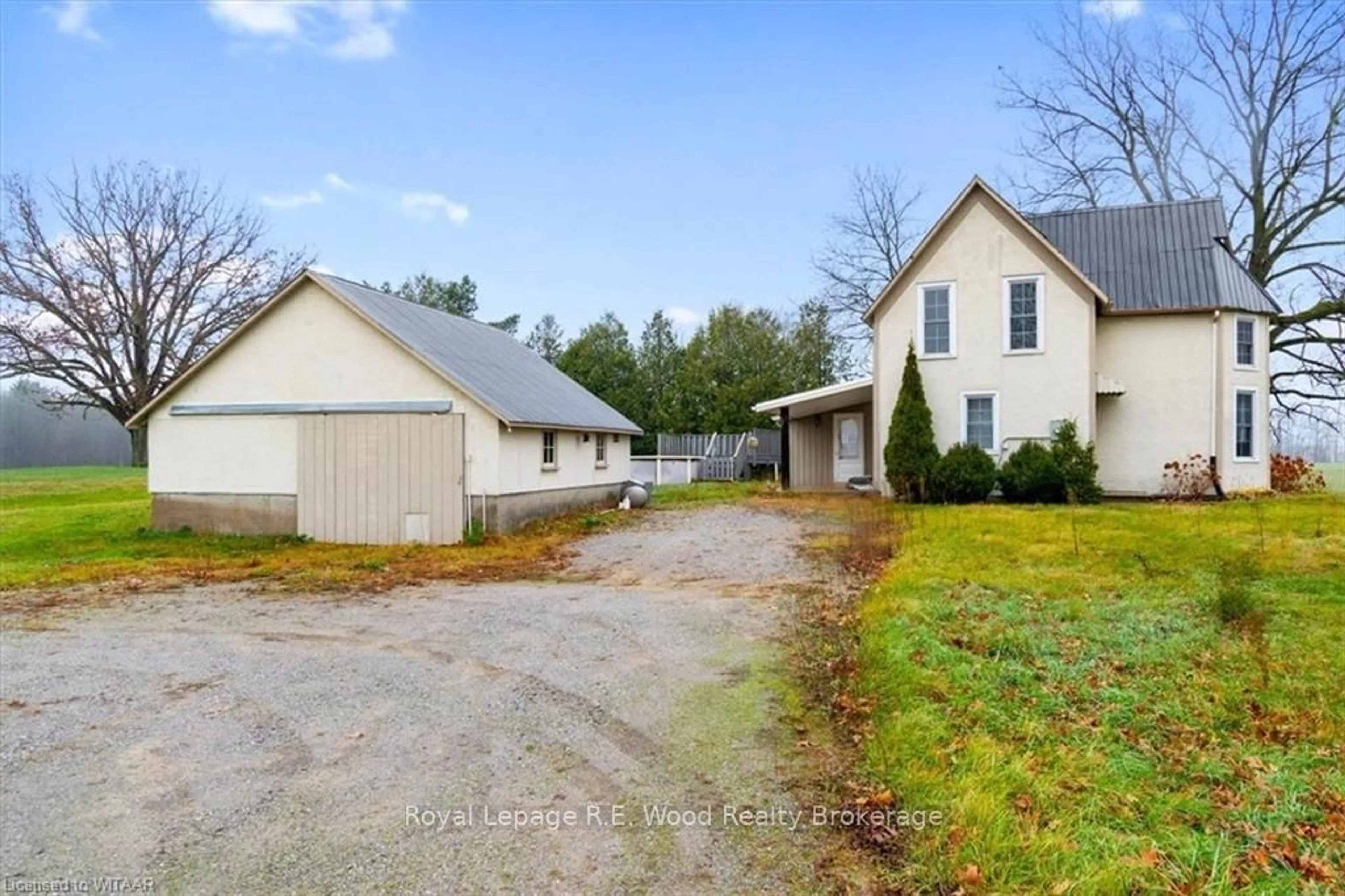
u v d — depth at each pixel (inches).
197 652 276.7
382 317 588.4
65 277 1288.1
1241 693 207.0
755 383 1475.1
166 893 130.0
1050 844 130.0
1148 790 153.9
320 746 188.9
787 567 415.2
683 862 134.9
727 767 171.8
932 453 684.7
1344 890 120.1
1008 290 695.1
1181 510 589.6
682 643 271.0
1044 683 214.5
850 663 241.4
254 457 595.5
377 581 413.1
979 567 368.8
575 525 609.6
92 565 472.7
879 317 737.6
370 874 133.6
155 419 617.3
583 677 235.9
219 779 171.9
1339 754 171.8
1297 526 485.7
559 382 801.6
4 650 282.2
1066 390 677.3
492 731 195.6
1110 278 730.8
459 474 555.8
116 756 185.8
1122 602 300.5
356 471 573.3
